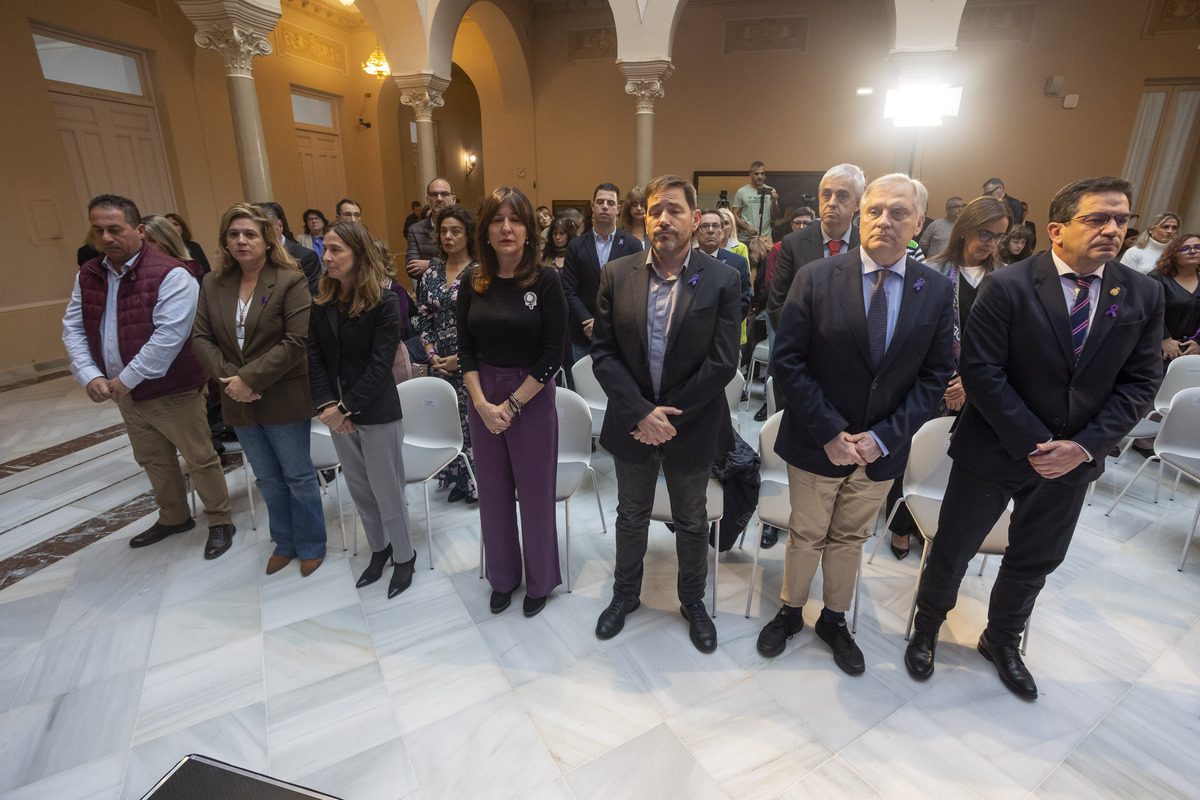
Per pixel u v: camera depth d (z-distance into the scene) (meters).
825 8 7.51
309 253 3.51
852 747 1.72
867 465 1.75
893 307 1.69
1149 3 6.46
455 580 2.50
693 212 1.71
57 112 5.52
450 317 2.98
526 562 2.23
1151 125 6.84
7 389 4.99
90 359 2.52
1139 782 1.61
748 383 4.59
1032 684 1.89
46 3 5.23
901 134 5.85
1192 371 3.09
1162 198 7.01
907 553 2.68
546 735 1.76
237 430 2.37
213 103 6.89
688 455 1.86
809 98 7.82
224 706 1.86
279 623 2.24
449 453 2.64
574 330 3.40
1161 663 2.03
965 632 2.18
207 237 6.94
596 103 8.67
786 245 2.71
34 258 5.34
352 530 2.90
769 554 2.66
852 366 1.71
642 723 1.80
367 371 2.12
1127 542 2.75
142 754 1.70
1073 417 1.65
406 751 1.71
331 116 8.98
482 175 12.98
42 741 1.73
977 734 1.76
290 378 2.32
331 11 8.52
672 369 1.79
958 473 1.85
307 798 1.06
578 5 8.40
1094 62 6.77
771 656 2.05
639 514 2.04
